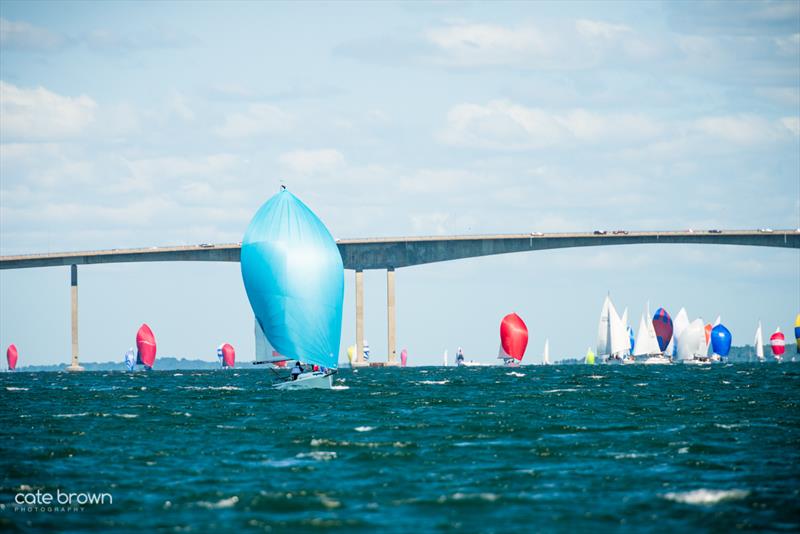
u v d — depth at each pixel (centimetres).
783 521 12325
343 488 14250
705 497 13450
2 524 12350
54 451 17550
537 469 15550
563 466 15788
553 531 11969
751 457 16425
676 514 12650
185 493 13975
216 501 13512
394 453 17050
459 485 14400
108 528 12275
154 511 13038
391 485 14425
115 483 14688
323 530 12119
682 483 14375
